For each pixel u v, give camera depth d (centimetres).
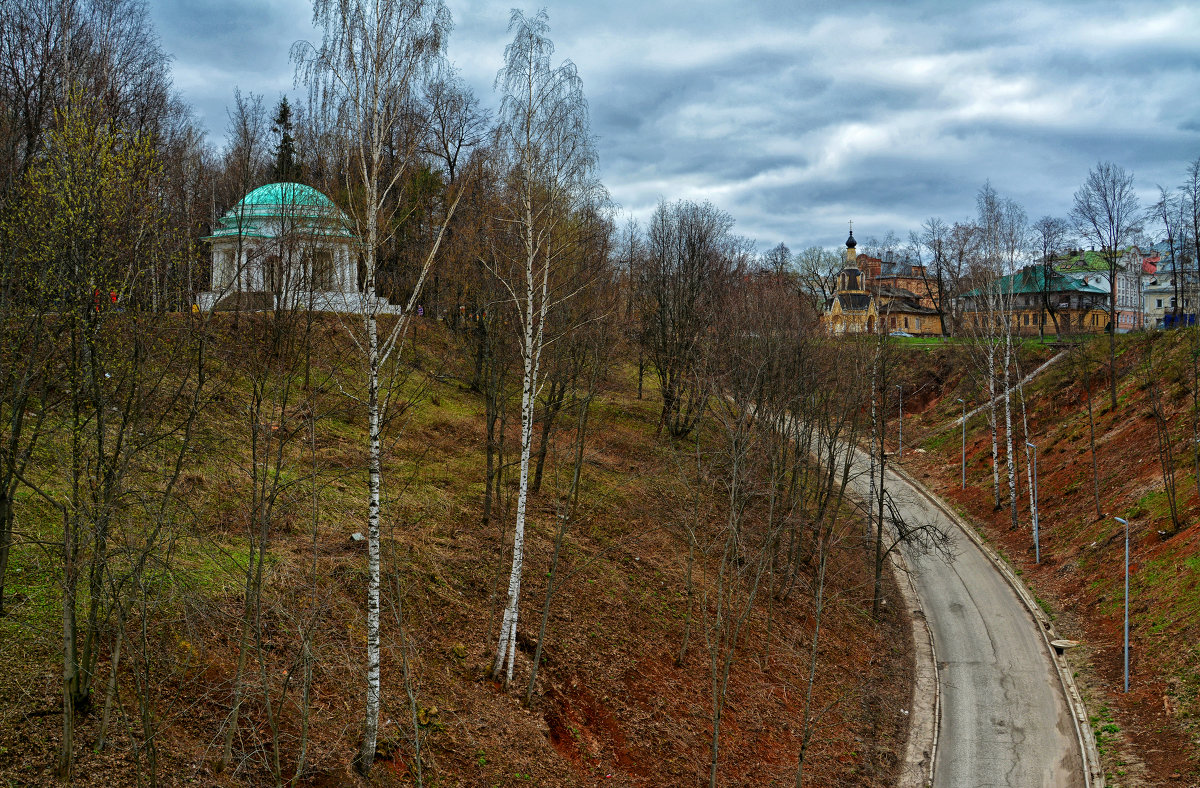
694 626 3281
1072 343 6462
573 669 2642
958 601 4259
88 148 1656
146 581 1695
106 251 1659
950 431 6850
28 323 1568
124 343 1784
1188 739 2748
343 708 2002
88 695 1602
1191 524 3819
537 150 2458
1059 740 3006
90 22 3631
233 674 1869
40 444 1983
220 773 1622
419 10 1909
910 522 5306
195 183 4406
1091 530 4488
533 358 2786
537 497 3747
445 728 2119
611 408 5366
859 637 3775
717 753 2366
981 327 6128
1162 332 5847
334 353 3525
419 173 3903
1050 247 8300
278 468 1802
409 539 2858
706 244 5328
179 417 2230
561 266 2845
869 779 2762
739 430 3123
